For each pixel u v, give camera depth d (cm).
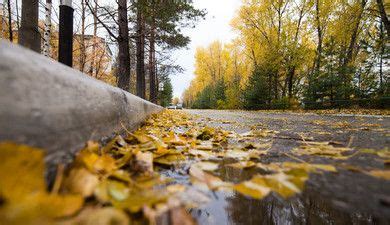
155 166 137
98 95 141
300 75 2480
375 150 177
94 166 91
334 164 138
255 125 486
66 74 101
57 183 74
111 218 58
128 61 730
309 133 318
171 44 1495
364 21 1969
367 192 94
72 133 98
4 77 62
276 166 136
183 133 298
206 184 102
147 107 457
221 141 249
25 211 54
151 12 839
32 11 564
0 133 60
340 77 1631
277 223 91
